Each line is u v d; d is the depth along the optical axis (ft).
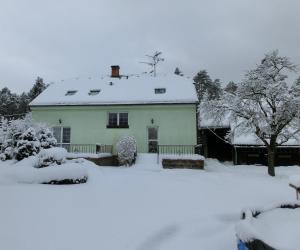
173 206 22.11
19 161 40.09
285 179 41.96
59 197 23.30
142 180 33.04
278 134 48.62
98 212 19.67
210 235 17.17
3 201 21.18
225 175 43.01
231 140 59.62
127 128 62.49
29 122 50.26
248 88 48.24
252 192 28.89
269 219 12.02
